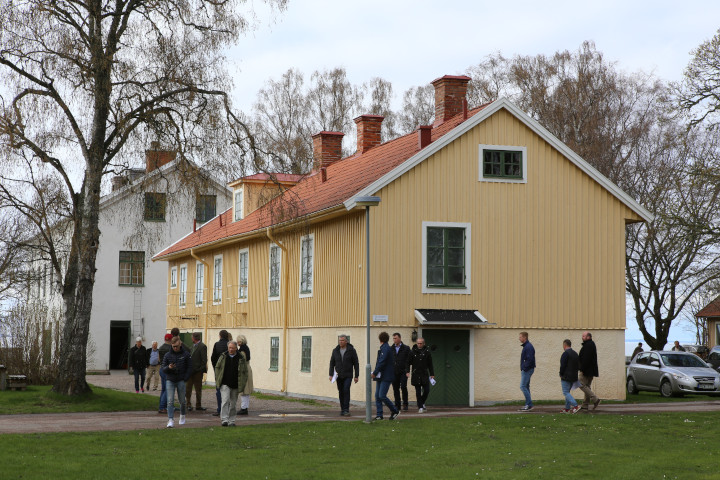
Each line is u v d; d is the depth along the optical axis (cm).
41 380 3150
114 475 1366
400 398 2388
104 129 2400
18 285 4297
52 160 2383
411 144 2933
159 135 2345
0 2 2231
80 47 2252
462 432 1841
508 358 2675
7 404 2369
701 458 1554
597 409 2414
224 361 1945
